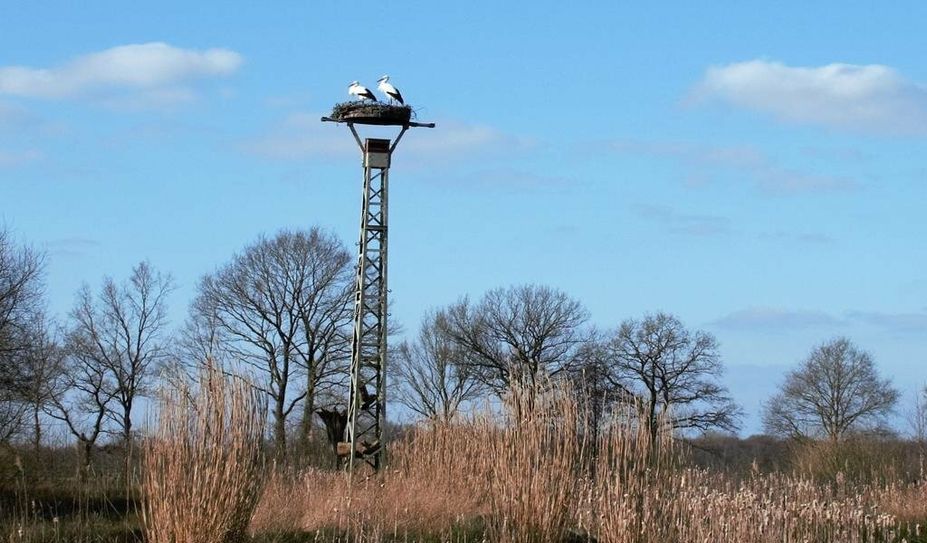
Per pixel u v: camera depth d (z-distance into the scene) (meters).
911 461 41.44
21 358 39.25
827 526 22.00
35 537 17.70
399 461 29.27
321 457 37.94
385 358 32.72
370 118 32.66
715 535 18.92
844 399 68.38
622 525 17.11
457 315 56.00
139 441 16.44
